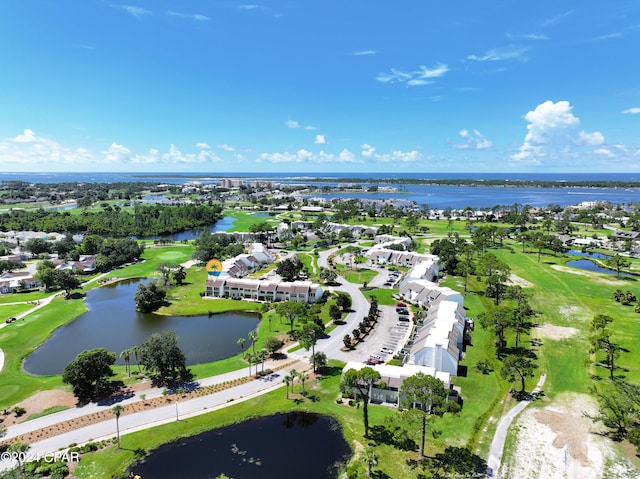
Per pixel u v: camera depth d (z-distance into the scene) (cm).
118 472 6931
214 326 14212
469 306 15662
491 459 7206
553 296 16700
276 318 14612
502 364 10775
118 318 15088
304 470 7019
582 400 9075
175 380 10100
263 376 10306
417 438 7812
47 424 8338
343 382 8788
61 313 15388
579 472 6894
